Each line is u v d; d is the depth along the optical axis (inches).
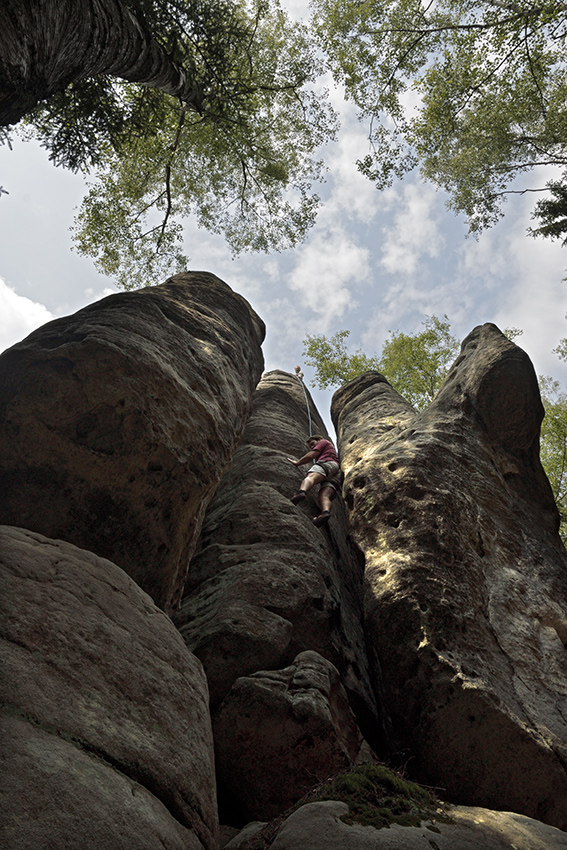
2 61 134.4
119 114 329.1
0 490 187.9
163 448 211.0
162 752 118.3
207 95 349.1
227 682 233.0
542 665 251.6
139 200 482.6
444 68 442.0
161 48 268.1
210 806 126.9
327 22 427.5
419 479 316.2
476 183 583.8
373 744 247.3
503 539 312.8
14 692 96.4
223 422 255.3
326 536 341.1
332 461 352.2
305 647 252.8
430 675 226.1
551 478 725.3
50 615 118.9
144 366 215.6
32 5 143.5
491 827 161.8
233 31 324.8
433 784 214.8
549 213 560.7
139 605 155.0
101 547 199.3
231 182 516.4
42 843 78.5
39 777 86.2
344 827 143.9
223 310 344.8
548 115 540.1
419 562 268.1
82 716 105.2
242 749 203.5
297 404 526.6
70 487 195.3
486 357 368.8
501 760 208.8
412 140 483.2
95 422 199.6
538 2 381.1
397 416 475.8
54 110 290.2
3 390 194.5
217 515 338.6
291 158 496.1
